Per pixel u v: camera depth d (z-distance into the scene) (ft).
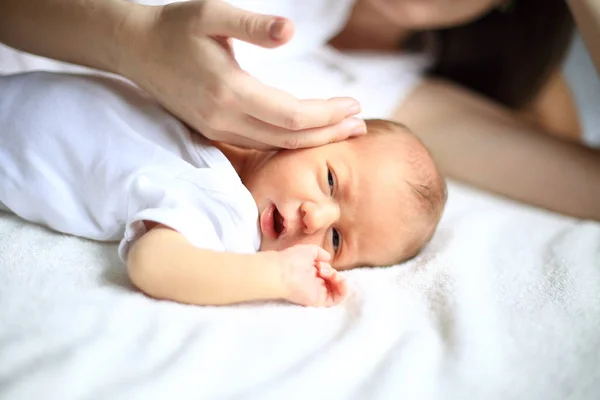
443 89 5.27
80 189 2.83
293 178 2.99
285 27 2.35
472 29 5.36
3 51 3.76
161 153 2.83
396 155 3.24
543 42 5.31
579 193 4.29
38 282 2.43
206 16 2.47
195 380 2.03
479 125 4.85
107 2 2.77
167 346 2.19
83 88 2.97
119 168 2.77
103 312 2.30
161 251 2.44
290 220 2.94
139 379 1.99
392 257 3.23
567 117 5.80
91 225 2.86
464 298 2.66
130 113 2.94
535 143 4.66
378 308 2.60
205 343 2.20
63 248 2.74
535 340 2.47
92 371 1.99
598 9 3.70
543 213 4.09
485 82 5.73
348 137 3.21
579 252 3.29
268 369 2.15
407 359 2.23
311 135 2.92
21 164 2.83
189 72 2.58
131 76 2.84
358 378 2.16
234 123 2.72
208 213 2.76
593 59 3.80
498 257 3.25
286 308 2.59
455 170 4.64
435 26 4.95
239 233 2.82
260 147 3.05
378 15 5.00
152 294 2.47
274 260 2.58
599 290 2.87
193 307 2.47
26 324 2.17
